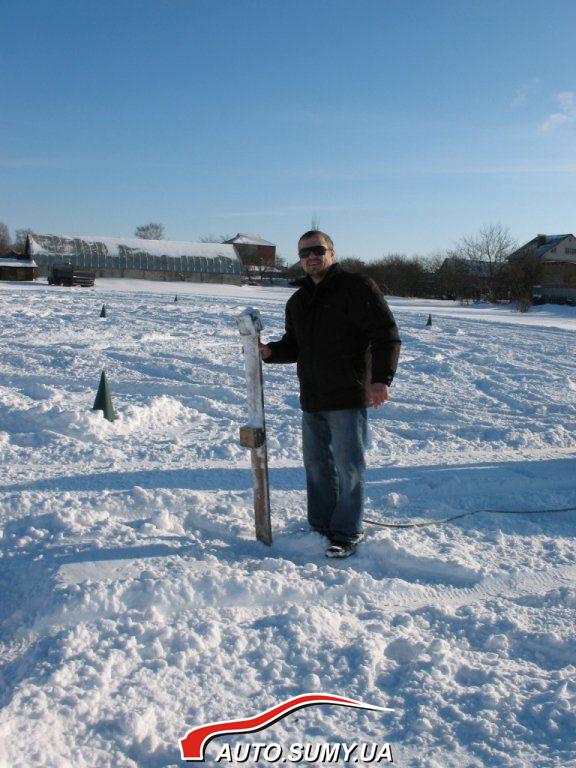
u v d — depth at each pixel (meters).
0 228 109.50
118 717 2.33
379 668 2.74
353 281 3.71
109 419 6.96
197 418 7.55
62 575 3.25
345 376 3.76
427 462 5.86
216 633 2.87
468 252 56.28
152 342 14.62
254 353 3.80
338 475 3.98
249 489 4.93
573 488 5.28
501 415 8.27
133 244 71.06
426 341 16.69
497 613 3.19
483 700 2.52
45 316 20.17
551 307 44.97
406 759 2.23
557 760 2.21
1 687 2.54
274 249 104.88
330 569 3.54
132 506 4.31
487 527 4.39
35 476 5.20
